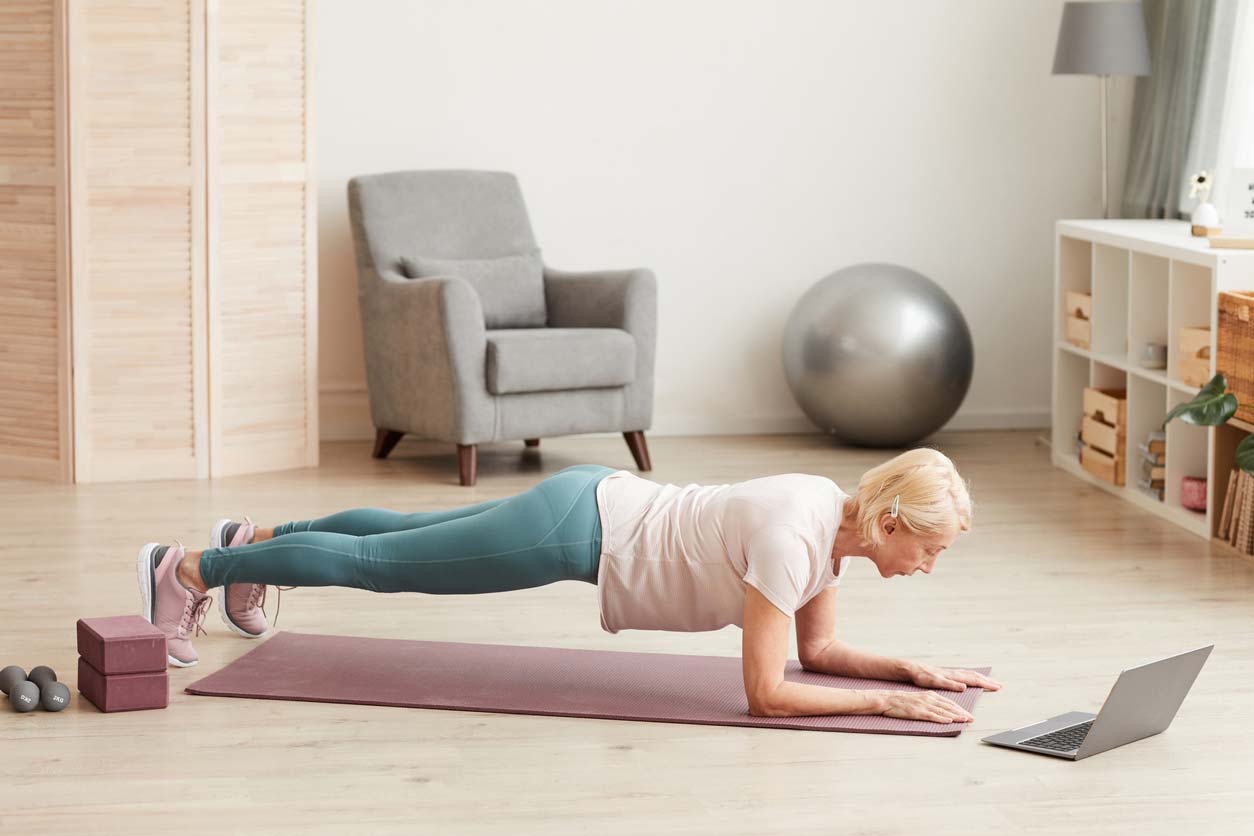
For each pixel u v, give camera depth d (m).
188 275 4.89
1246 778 2.51
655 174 5.89
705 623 2.82
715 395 6.02
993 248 6.10
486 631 3.34
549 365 4.98
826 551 2.73
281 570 2.92
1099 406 4.96
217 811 2.34
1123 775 2.52
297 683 2.94
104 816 2.32
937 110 6.00
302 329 5.15
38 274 4.82
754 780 2.49
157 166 4.81
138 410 4.91
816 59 5.91
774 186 5.95
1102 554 4.09
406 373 5.14
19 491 4.75
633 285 5.19
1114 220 5.51
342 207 5.69
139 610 3.46
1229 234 4.47
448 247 5.38
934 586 3.76
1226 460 4.21
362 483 4.97
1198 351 4.33
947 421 5.58
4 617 3.39
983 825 2.31
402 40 5.66
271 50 4.94
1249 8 5.16
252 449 5.09
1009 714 2.82
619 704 2.84
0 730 2.68
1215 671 3.09
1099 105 6.06
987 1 5.97
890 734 2.70
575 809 2.36
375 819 2.32
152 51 4.77
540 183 5.82
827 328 5.44
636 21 5.80
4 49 4.74
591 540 2.77
